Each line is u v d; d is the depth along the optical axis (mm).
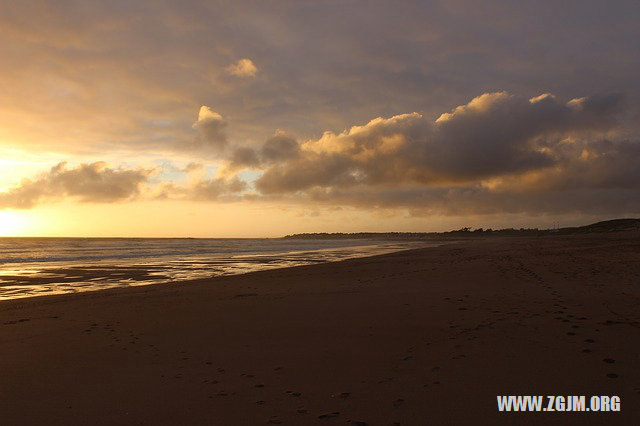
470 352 5652
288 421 3799
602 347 5555
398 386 4551
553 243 47562
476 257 27891
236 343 6820
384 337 6734
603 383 4363
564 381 4465
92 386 4934
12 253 55344
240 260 37625
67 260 39406
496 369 4930
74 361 6043
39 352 6605
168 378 5164
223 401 4348
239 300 11844
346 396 4340
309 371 5215
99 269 28047
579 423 3537
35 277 22688
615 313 7547
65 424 3891
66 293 16406
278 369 5355
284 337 7082
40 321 9469
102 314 10188
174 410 4156
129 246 87000
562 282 12219
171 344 6918
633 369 4711
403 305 9586
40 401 4480
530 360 5191
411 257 32094
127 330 8180
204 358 6016
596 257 21625
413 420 3713
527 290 10992
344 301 10758
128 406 4289
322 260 36531
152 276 23219
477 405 3969
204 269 27828
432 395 4254
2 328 8719
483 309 8586
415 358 5531
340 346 6332
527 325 6977
